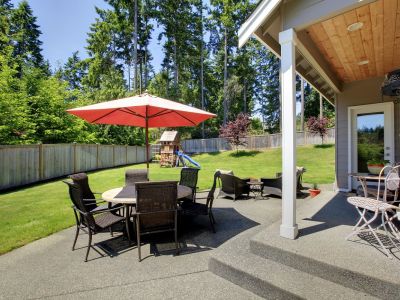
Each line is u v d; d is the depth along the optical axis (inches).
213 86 1221.7
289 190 110.0
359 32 133.6
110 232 152.5
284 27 116.2
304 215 146.8
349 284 81.8
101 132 698.8
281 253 98.7
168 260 116.5
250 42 1131.3
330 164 545.3
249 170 510.0
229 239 139.7
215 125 1222.9
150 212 118.6
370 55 166.7
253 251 108.7
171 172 511.2
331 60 176.7
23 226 164.4
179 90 1085.1
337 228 122.1
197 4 1100.5
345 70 199.6
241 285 94.3
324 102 1167.6
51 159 413.7
